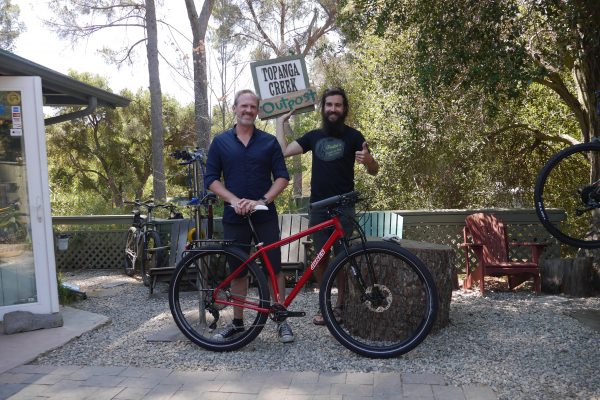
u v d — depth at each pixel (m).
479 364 3.52
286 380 3.26
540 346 3.88
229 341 3.88
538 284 5.75
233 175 3.97
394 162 9.38
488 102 6.58
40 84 4.70
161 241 7.56
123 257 8.22
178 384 3.24
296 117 14.47
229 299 3.98
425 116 7.94
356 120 12.02
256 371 3.44
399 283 3.97
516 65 5.30
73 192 23.22
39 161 4.70
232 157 3.96
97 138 24.03
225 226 4.05
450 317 4.72
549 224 3.87
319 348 3.90
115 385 3.24
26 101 4.67
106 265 8.22
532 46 6.11
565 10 5.19
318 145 4.29
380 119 9.38
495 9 5.21
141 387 3.21
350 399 2.98
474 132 8.81
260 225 4.00
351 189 4.30
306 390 3.11
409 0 5.88
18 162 4.71
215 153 4.01
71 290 5.90
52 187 21.30
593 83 6.17
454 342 3.99
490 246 5.94
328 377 3.29
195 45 14.84
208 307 4.04
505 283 6.44
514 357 3.65
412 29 7.18
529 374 3.34
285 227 6.47
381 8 6.11
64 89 5.80
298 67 4.98
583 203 3.89
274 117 4.92
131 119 22.81
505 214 6.88
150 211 7.57
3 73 4.88
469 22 5.52
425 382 3.19
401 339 3.99
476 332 4.25
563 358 3.61
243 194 3.96
